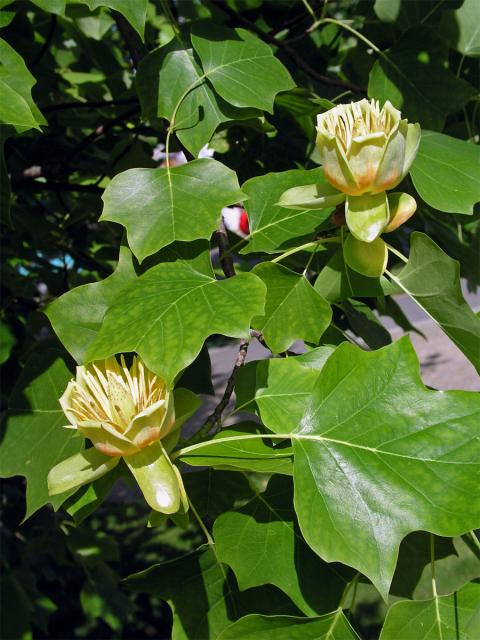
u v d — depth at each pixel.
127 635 1.75
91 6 0.43
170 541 2.14
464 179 0.47
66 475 0.36
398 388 0.37
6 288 0.98
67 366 0.46
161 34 0.93
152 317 0.37
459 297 0.38
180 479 0.35
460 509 0.34
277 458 0.38
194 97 0.49
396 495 0.35
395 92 0.60
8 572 1.04
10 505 1.13
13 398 0.46
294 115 0.63
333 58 0.83
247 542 0.40
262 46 0.51
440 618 0.38
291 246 0.47
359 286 0.46
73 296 0.43
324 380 0.38
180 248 0.42
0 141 0.50
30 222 0.95
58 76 0.87
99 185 0.96
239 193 0.42
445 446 0.35
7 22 0.50
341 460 0.36
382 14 0.66
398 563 0.43
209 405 2.73
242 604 0.41
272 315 0.44
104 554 1.16
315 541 0.34
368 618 1.56
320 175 0.49
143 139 0.95
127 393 0.35
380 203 0.39
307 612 0.38
